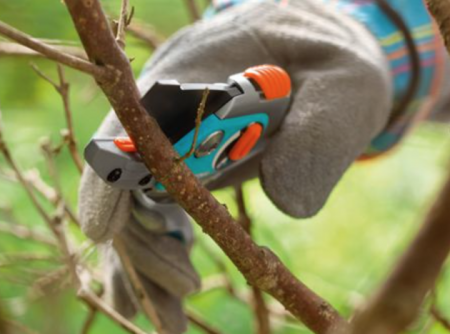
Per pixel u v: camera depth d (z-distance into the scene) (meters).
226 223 0.94
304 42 1.08
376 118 1.08
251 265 0.96
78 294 1.16
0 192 1.63
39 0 1.51
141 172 0.95
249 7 1.11
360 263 2.21
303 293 0.98
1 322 1.05
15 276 1.33
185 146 0.96
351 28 1.12
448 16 0.92
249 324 1.61
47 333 1.33
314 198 1.03
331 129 1.04
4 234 1.51
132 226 1.06
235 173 1.10
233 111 0.97
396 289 0.84
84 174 1.03
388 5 1.16
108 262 1.15
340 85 1.06
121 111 0.90
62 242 1.22
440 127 1.49
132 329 1.14
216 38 1.07
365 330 0.84
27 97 1.82
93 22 0.88
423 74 1.18
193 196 0.93
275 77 1.01
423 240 0.85
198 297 1.57
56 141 1.80
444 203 0.85
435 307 1.14
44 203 1.65
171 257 1.07
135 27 1.43
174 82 0.93
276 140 1.04
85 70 0.88
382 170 2.34
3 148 1.21
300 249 2.10
